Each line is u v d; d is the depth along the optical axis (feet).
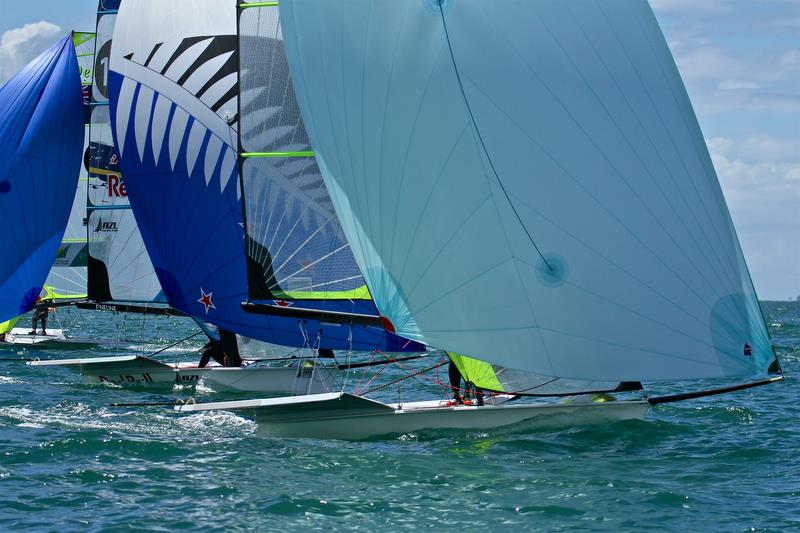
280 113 264.93
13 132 379.76
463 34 212.84
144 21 319.88
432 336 213.05
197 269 313.12
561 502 173.88
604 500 175.11
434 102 212.84
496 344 209.87
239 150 265.75
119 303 386.93
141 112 318.65
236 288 307.99
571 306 207.82
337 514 166.50
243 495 175.42
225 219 309.42
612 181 208.03
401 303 215.72
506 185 209.36
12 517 160.66
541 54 211.00
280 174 265.54
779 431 240.53
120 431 225.76
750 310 208.74
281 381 306.76
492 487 182.19
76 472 187.83
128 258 382.01
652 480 188.44
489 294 209.97
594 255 207.51
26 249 381.60
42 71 388.37
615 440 219.61
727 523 164.14
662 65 211.41
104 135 384.47
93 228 384.88
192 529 157.48
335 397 214.90
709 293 207.00
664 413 272.31
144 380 316.81
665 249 207.00
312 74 223.30
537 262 208.44
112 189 383.45
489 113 210.38
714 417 265.13
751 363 208.23
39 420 238.68
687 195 208.03
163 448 208.23
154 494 175.22
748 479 191.21
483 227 210.18
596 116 209.15
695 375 206.59
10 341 461.78
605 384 222.07
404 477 187.93
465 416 221.25
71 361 317.63
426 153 213.05
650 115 209.36
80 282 467.93
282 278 265.95
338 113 220.84
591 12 212.23
